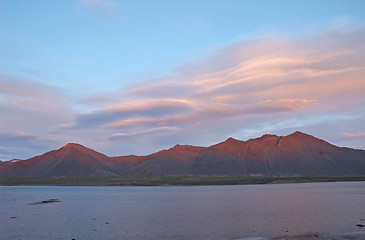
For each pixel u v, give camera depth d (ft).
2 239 149.79
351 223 179.22
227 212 247.09
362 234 146.82
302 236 146.00
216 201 360.07
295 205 285.84
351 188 589.73
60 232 165.99
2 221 207.10
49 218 222.28
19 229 175.73
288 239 140.46
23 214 247.91
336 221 187.32
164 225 185.68
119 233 162.20
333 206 270.26
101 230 171.12
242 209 266.77
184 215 232.53
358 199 334.44
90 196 507.71
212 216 223.30
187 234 157.28
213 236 151.43
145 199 421.59
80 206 320.29
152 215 236.22
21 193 611.47
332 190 522.06
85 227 181.27
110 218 220.84
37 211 271.28
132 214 244.22
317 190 530.27
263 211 246.88
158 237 151.33
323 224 177.37
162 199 415.64
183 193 564.30
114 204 344.90
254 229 166.71
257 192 521.65
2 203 358.64
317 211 237.25
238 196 433.48
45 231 169.27
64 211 271.08
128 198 447.42
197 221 199.82
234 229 168.25
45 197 479.82
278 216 214.48
